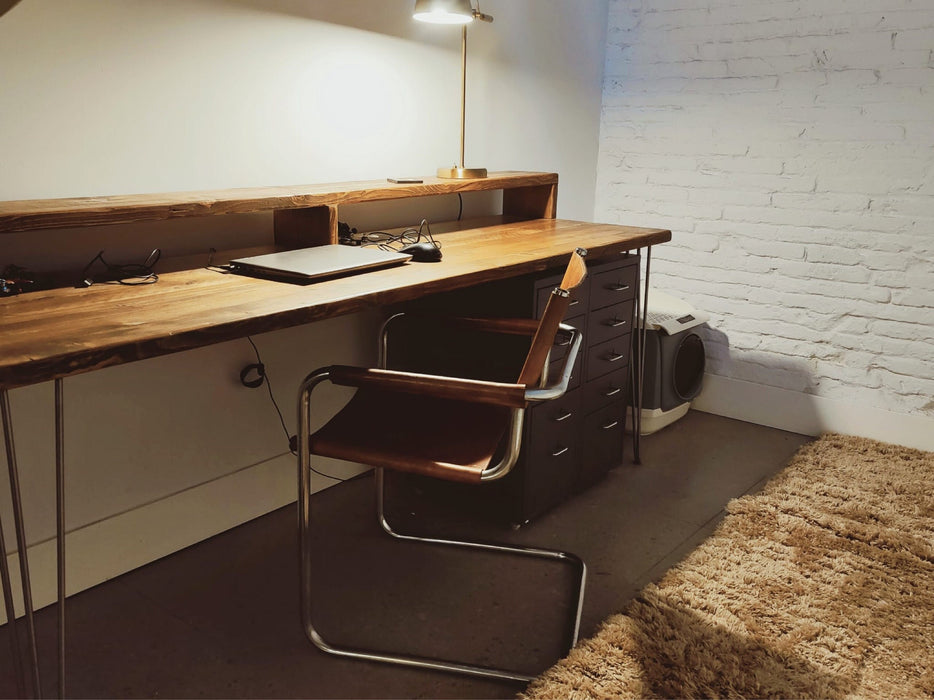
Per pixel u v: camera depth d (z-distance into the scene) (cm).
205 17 190
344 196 199
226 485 219
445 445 158
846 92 276
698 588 195
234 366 213
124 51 177
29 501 179
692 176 317
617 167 338
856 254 285
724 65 301
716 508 244
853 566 207
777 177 296
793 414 310
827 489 251
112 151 179
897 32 263
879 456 279
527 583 201
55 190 172
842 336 294
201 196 179
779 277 304
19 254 167
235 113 201
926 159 265
